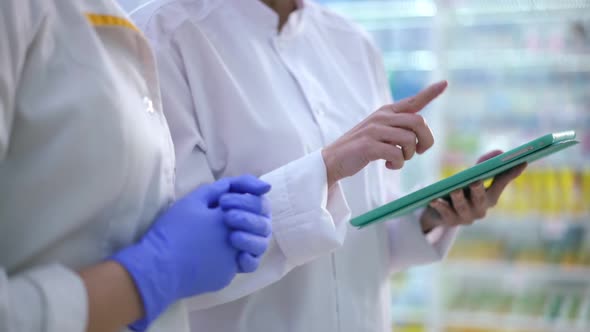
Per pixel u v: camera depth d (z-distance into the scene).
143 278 0.77
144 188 0.86
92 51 0.80
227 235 0.88
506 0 3.07
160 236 0.84
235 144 1.20
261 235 0.91
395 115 1.10
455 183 1.07
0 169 0.73
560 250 3.15
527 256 3.18
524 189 3.13
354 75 1.48
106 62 0.81
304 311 1.21
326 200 1.10
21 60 0.71
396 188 1.57
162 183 0.91
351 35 1.53
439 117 3.14
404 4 3.26
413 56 3.30
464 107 3.25
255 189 0.94
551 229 3.17
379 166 1.41
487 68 3.23
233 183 0.96
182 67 1.21
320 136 1.28
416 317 3.23
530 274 3.15
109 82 0.80
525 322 3.11
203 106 1.20
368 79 1.49
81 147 0.76
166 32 1.21
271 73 1.28
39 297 0.67
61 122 0.75
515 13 3.06
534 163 3.13
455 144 3.20
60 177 0.75
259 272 1.09
